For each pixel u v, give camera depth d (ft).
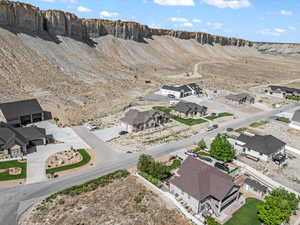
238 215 117.80
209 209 120.16
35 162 151.84
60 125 210.18
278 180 150.20
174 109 254.88
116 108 262.88
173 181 127.95
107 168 150.00
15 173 138.92
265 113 283.18
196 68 572.51
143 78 416.87
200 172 126.62
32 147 171.12
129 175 143.02
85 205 116.06
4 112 197.26
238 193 128.57
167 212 113.91
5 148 154.61
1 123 178.40
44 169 144.87
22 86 265.34
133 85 366.63
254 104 319.06
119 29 563.07
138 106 276.62
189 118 247.91
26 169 143.74
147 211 113.50
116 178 139.03
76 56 400.06
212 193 118.62
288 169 163.73
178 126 225.76
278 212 106.63
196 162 134.72
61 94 276.00
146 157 145.18
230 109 290.76
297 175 156.76
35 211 110.83
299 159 178.70
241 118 260.83
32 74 291.99
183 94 330.75
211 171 128.77
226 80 465.47
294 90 369.09
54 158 157.48
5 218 106.11
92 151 170.81
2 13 328.29
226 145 163.12
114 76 388.57
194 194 116.78
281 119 262.88
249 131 224.33
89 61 412.36
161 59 598.34
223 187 118.93
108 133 201.57
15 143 156.35
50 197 120.06
